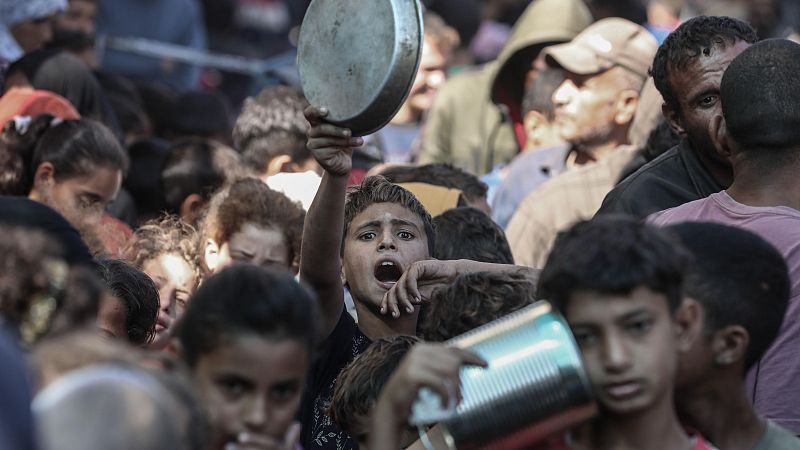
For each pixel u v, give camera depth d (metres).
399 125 18.22
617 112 13.18
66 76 14.29
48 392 4.59
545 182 12.44
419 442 6.41
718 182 9.36
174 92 17.88
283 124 13.66
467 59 21.78
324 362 8.78
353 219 9.20
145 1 20.73
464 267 8.57
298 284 5.98
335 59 8.00
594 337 5.69
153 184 13.88
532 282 7.50
